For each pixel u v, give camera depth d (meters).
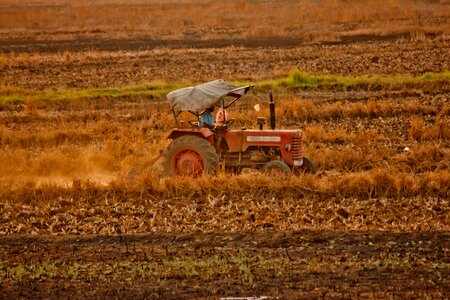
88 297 37.81
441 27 153.00
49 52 145.62
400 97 92.38
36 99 97.38
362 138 72.06
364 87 98.75
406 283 38.28
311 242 45.12
